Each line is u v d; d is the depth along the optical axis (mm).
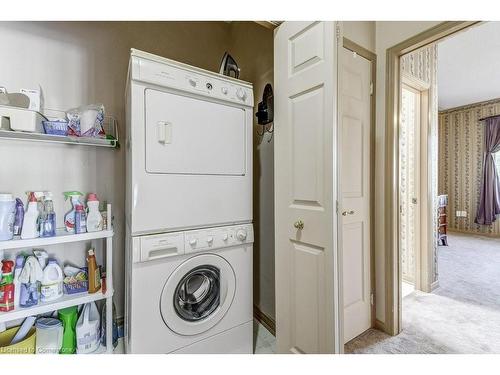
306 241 1260
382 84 1785
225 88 1509
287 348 1401
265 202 1941
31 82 1571
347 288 1668
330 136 1121
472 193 5289
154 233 1308
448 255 3719
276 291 1479
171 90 1345
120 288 1829
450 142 5578
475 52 3086
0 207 1282
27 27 1564
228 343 1527
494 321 1947
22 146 1556
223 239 1489
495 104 4941
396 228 1779
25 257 1463
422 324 1907
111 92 1819
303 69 1271
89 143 1568
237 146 1572
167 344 1335
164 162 1322
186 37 2148
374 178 1825
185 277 1404
